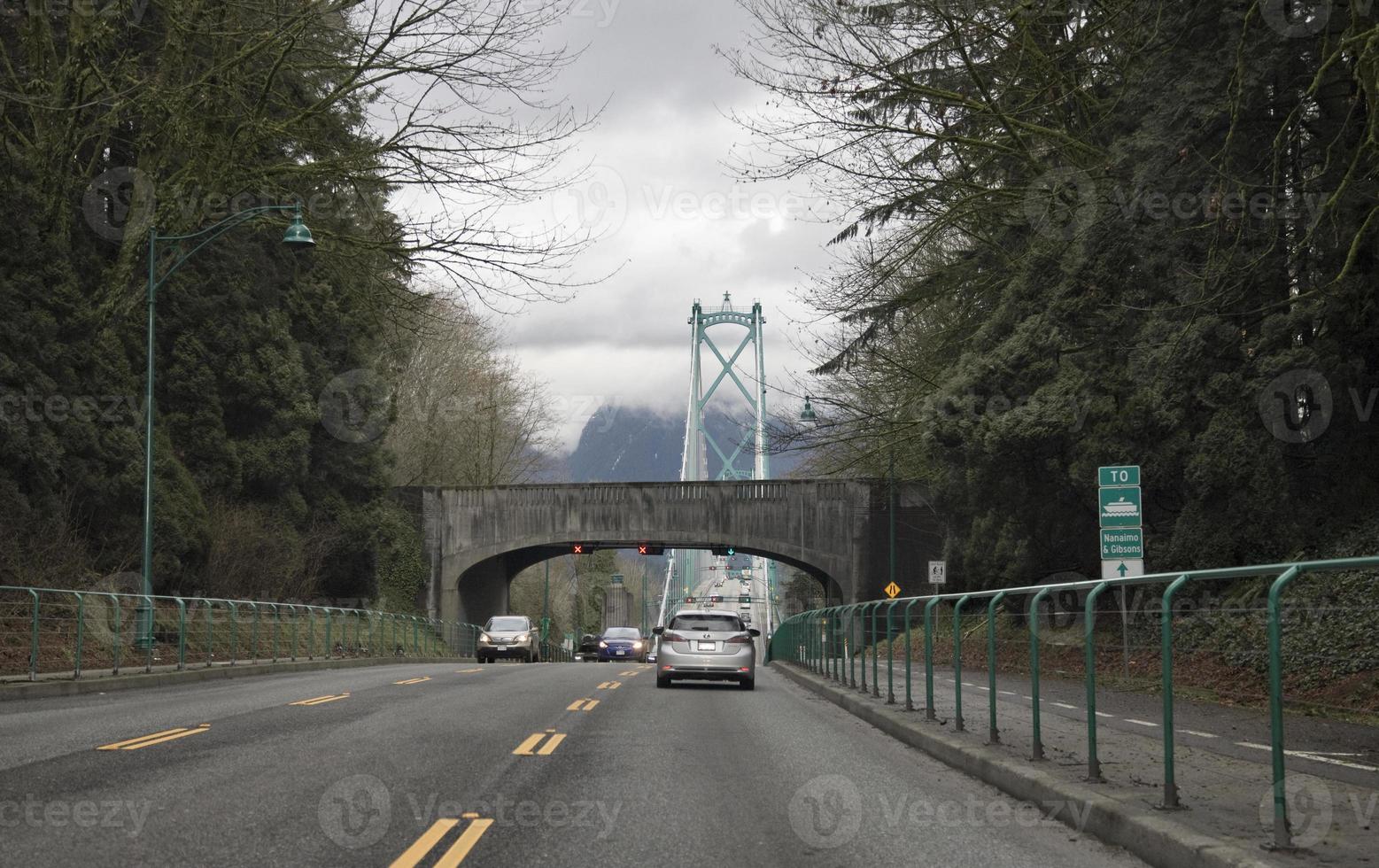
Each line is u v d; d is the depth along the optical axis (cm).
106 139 3809
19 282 3247
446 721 1634
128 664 2728
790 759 1321
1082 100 2792
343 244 3628
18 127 3603
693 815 949
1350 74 2044
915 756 1382
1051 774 1040
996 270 3306
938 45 2797
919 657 1734
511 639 5447
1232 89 2112
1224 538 2364
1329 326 2217
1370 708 752
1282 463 2275
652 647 8569
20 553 2950
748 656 2612
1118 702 998
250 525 4394
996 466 2886
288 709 1816
